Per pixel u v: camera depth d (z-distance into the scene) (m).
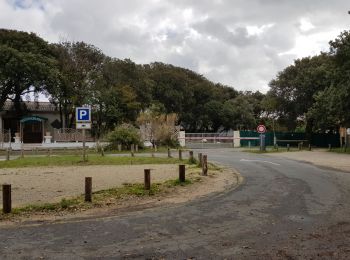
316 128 49.66
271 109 56.22
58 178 16.03
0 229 8.35
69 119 52.50
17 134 43.16
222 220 8.99
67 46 50.94
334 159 26.61
